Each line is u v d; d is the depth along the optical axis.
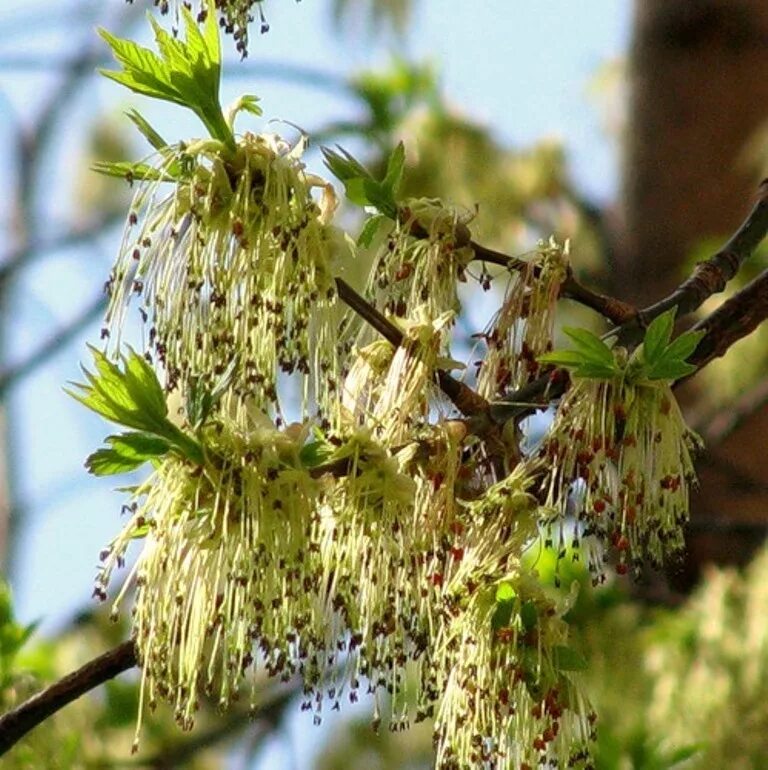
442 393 1.72
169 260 1.70
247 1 1.71
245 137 1.70
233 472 1.69
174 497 1.69
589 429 1.71
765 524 1.94
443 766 1.70
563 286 1.73
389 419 1.71
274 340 1.70
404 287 1.73
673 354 1.71
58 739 1.83
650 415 1.71
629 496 1.71
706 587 1.94
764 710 1.89
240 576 1.69
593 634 1.91
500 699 1.70
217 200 1.70
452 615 1.70
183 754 1.91
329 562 1.69
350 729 2.05
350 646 1.69
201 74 1.70
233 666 1.69
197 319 1.70
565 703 1.70
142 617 1.69
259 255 1.70
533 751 1.70
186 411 1.69
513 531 1.70
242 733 1.98
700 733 1.89
